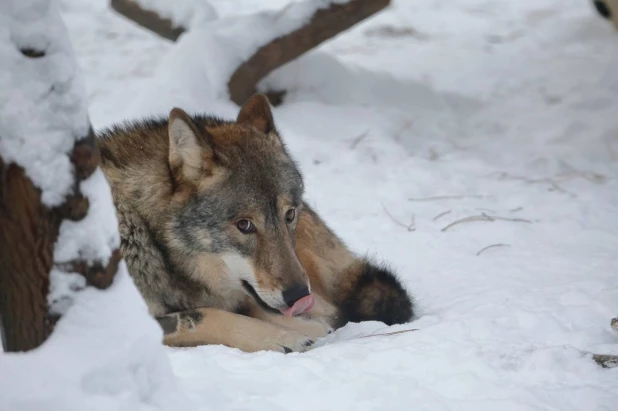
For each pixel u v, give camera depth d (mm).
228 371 7234
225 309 10000
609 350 7918
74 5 30375
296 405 6582
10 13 5211
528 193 15180
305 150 16672
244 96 17344
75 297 5617
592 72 23125
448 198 14992
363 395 6754
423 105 20531
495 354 7613
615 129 18828
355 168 16125
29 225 5379
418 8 32125
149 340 5832
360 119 18438
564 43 26859
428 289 10945
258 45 17203
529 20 30062
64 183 5414
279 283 8820
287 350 8961
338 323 10289
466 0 33000
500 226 13484
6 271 5469
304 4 17562
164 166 9289
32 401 5379
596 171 16672
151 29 19641
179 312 9148
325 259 10836
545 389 6891
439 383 7039
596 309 9164
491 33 28469
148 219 9203
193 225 9094
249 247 9016
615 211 14234
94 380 5504
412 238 13055
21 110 5242
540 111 20484
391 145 17250
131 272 9078
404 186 15375
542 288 10258
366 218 13906
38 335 5602
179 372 7125
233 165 9047
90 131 5570
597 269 11258
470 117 20375
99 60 23344
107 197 5719
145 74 21906
